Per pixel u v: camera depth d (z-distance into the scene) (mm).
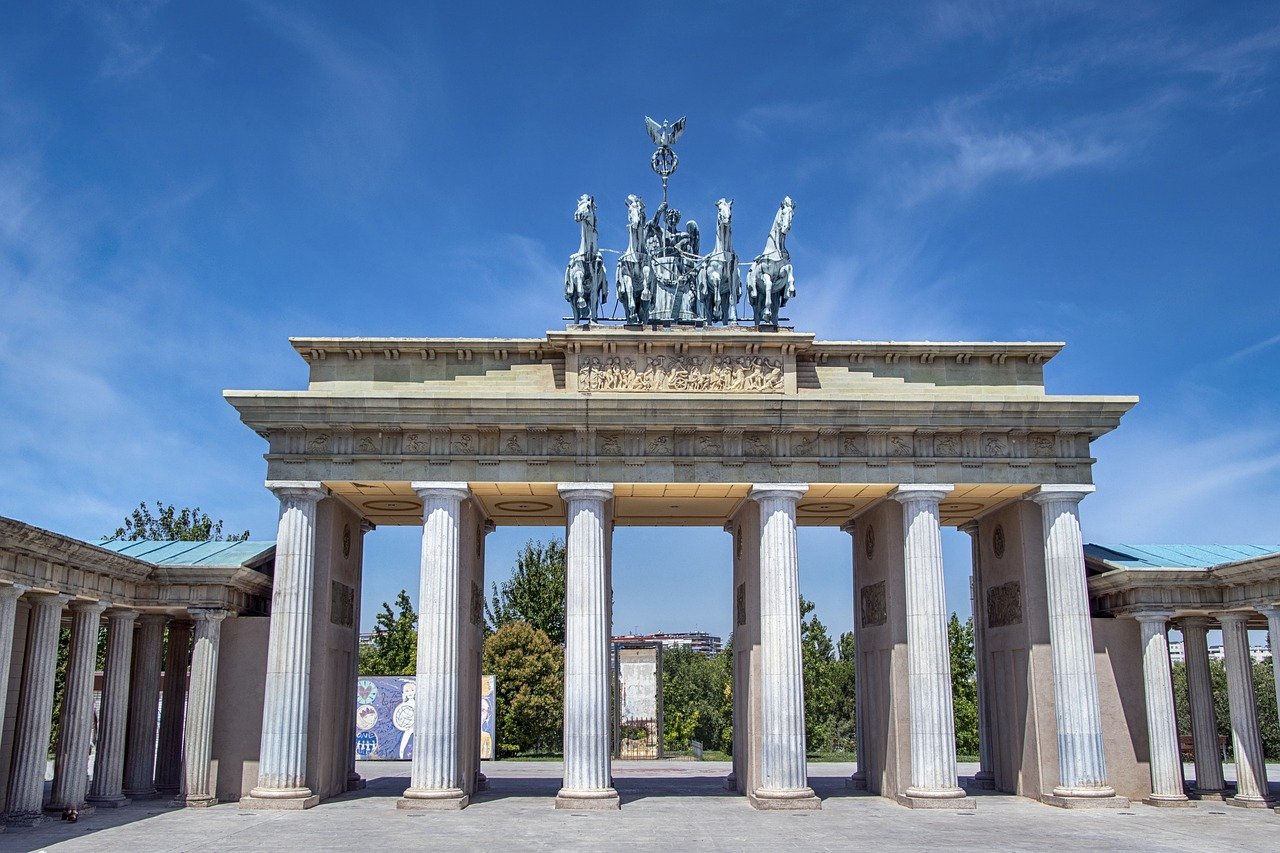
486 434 52188
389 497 55812
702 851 37531
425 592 50500
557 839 40312
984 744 61656
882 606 57031
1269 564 48812
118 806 51406
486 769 82625
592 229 55719
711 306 55875
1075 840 40344
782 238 55688
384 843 39219
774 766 50000
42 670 45031
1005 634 58094
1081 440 53625
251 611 57875
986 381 54938
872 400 51375
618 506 59656
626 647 107312
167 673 60812
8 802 44719
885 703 56406
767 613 51281
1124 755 54312
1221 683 114250
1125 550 61625
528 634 110375
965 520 63938
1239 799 51688
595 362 53250
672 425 51875
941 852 37344
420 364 53969
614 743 97812
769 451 52531
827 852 37344
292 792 49219
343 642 57438
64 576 45781
